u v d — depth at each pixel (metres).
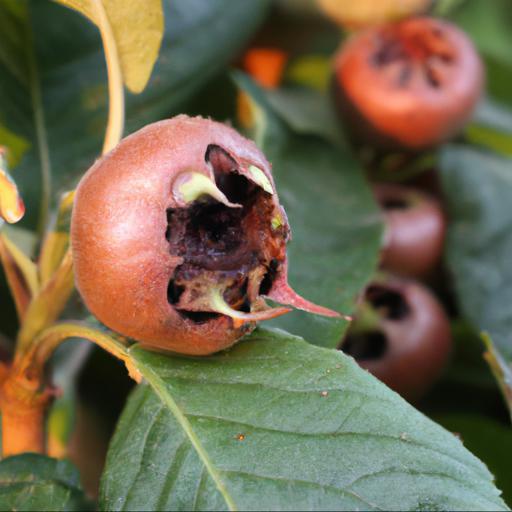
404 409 0.18
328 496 0.17
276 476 0.17
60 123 0.24
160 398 0.18
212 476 0.17
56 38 0.24
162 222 0.17
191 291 0.17
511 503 0.25
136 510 0.17
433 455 0.17
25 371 0.20
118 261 0.17
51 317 0.19
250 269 0.17
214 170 0.17
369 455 0.17
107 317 0.17
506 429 0.26
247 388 0.18
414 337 0.27
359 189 0.26
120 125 0.19
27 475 0.19
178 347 0.18
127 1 0.19
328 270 0.24
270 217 0.17
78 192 0.17
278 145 0.26
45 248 0.19
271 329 0.19
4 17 0.24
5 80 0.24
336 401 0.18
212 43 0.27
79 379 0.28
